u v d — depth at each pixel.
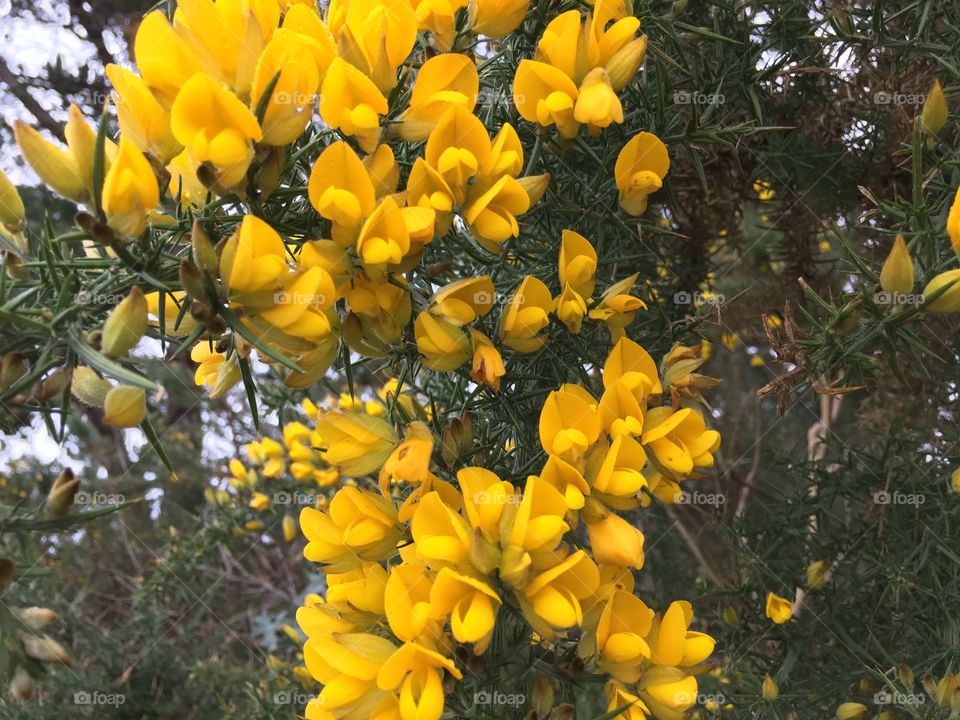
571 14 0.16
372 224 0.13
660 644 0.15
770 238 0.36
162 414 0.61
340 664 0.14
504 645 0.14
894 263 0.15
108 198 0.12
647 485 0.16
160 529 0.49
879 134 0.25
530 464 0.17
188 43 0.13
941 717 0.21
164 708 0.41
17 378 0.12
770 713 0.24
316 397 0.40
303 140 0.16
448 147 0.14
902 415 0.25
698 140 0.20
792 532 0.26
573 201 0.19
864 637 0.25
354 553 0.15
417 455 0.14
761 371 0.44
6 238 0.14
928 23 0.21
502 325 0.16
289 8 0.14
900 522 0.25
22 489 0.56
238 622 0.54
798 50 0.23
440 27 0.15
